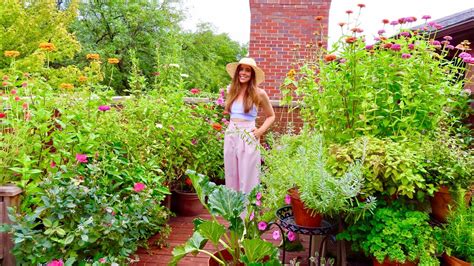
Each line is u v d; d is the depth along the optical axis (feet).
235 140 10.21
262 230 7.78
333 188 6.35
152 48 50.37
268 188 8.17
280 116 16.97
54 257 6.80
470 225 6.38
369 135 8.13
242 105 10.18
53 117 8.79
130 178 9.00
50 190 6.97
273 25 19.25
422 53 8.82
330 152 7.27
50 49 10.68
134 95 12.78
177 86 13.39
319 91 9.86
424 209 7.07
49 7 31.30
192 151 12.84
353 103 8.72
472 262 6.24
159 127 11.18
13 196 7.04
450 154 6.72
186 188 13.14
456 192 6.57
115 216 7.77
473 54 16.16
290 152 8.73
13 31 28.09
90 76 10.53
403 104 8.13
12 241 7.04
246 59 10.14
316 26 19.02
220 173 13.88
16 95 8.43
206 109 13.97
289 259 8.82
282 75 19.31
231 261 7.16
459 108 11.03
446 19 17.31
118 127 9.80
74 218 7.13
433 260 6.09
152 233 9.84
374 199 6.07
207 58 68.23
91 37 50.14
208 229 6.61
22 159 7.36
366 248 6.47
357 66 8.63
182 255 6.71
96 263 6.65
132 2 51.31
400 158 6.35
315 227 6.85
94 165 8.04
